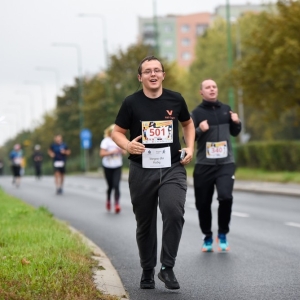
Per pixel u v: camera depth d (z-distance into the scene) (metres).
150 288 17.44
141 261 17.44
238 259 21.88
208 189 23.27
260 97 72.19
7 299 13.86
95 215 37.69
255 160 80.06
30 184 79.94
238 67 72.69
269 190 53.31
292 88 69.94
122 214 38.03
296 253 22.86
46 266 17.38
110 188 39.66
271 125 140.75
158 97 17.00
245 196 50.88
